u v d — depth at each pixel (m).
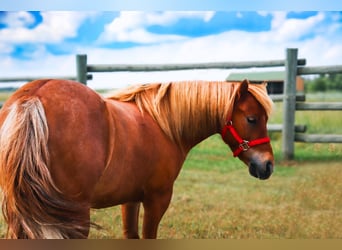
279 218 3.29
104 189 1.63
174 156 2.01
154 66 4.71
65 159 1.45
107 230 3.02
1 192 1.41
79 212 1.48
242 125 2.12
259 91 2.13
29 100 1.43
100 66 4.73
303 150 4.93
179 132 2.04
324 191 3.87
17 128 1.38
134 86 2.04
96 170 1.52
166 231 3.01
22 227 1.41
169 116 2.02
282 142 4.69
